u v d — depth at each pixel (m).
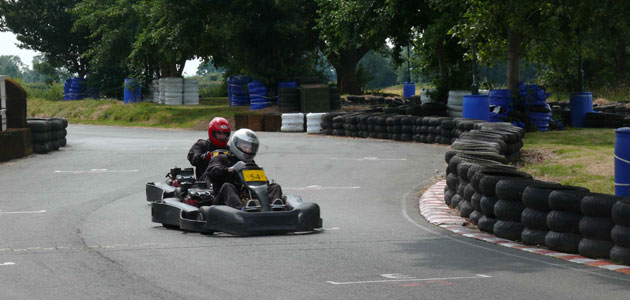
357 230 10.07
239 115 35.91
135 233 9.56
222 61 51.78
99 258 7.69
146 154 22.47
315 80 42.91
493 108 27.70
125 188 14.79
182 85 50.94
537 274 7.05
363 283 6.50
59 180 16.12
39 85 103.12
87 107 49.34
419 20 31.92
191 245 8.55
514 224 9.33
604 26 12.59
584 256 8.12
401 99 48.31
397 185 15.65
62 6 68.19
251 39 42.97
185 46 41.12
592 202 8.05
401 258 7.91
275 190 9.91
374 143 26.72
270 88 43.75
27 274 6.83
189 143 27.31
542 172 16.12
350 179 16.55
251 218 9.09
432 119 26.02
